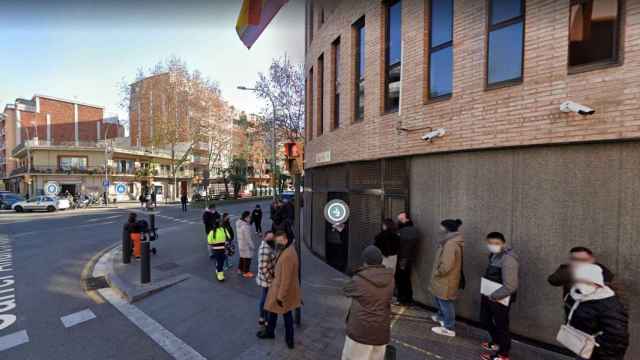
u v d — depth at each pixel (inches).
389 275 114.8
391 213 235.0
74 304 210.5
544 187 158.1
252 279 267.6
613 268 138.9
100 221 689.6
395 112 230.1
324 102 339.9
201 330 173.5
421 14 213.2
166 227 601.6
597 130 141.2
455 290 165.8
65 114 1688.0
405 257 202.7
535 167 161.2
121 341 161.0
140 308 205.0
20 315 191.3
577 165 149.1
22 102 1729.8
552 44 154.4
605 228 141.4
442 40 207.5
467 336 166.1
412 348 153.3
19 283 251.9
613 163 140.1
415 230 204.1
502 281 139.3
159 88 1346.0
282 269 150.9
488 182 177.8
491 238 146.1
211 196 1670.8
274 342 159.6
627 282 135.7
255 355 147.6
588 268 108.4
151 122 1393.9
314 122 380.2
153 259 335.9
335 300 217.2
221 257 263.4
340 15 301.1
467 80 186.1
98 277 271.6
